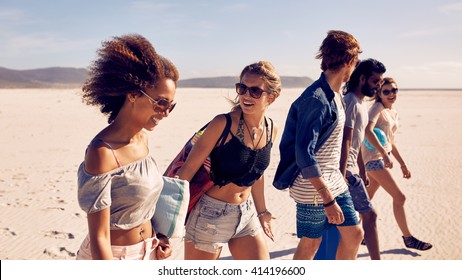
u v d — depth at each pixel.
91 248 3.21
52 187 11.73
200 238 4.76
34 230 8.52
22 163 15.23
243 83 4.53
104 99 3.41
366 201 6.18
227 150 4.56
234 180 4.64
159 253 3.85
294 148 5.27
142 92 3.31
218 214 4.71
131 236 3.53
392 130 7.73
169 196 3.97
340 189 5.32
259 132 4.69
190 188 4.70
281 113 38.69
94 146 3.23
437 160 15.59
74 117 32.84
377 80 6.00
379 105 7.27
